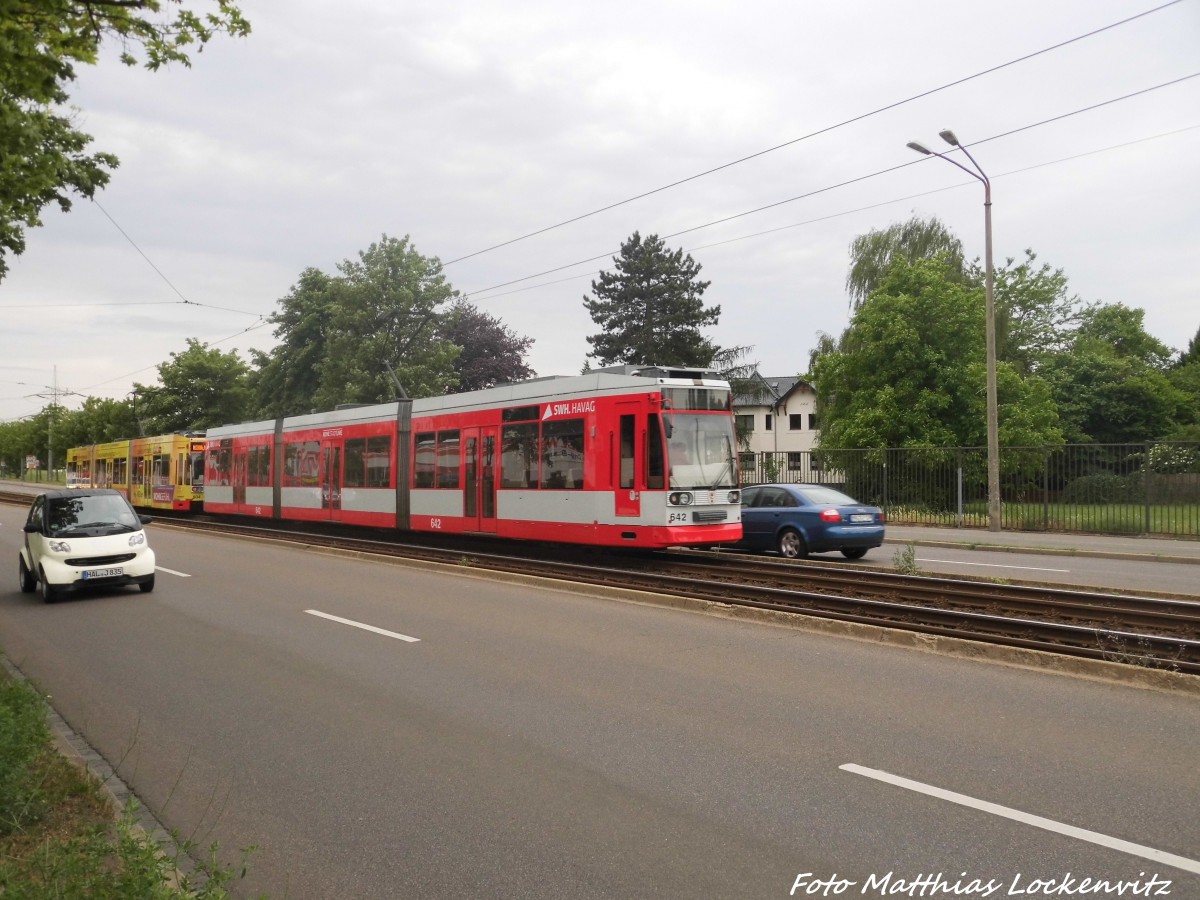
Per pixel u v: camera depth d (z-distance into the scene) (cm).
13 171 1052
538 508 1808
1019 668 848
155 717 730
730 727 668
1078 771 565
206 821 522
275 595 1385
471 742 648
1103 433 5762
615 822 505
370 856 473
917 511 2933
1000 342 4306
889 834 480
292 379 6394
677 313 5644
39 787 523
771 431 6675
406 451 2245
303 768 605
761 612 1116
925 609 1149
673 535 1575
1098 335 6906
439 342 5691
